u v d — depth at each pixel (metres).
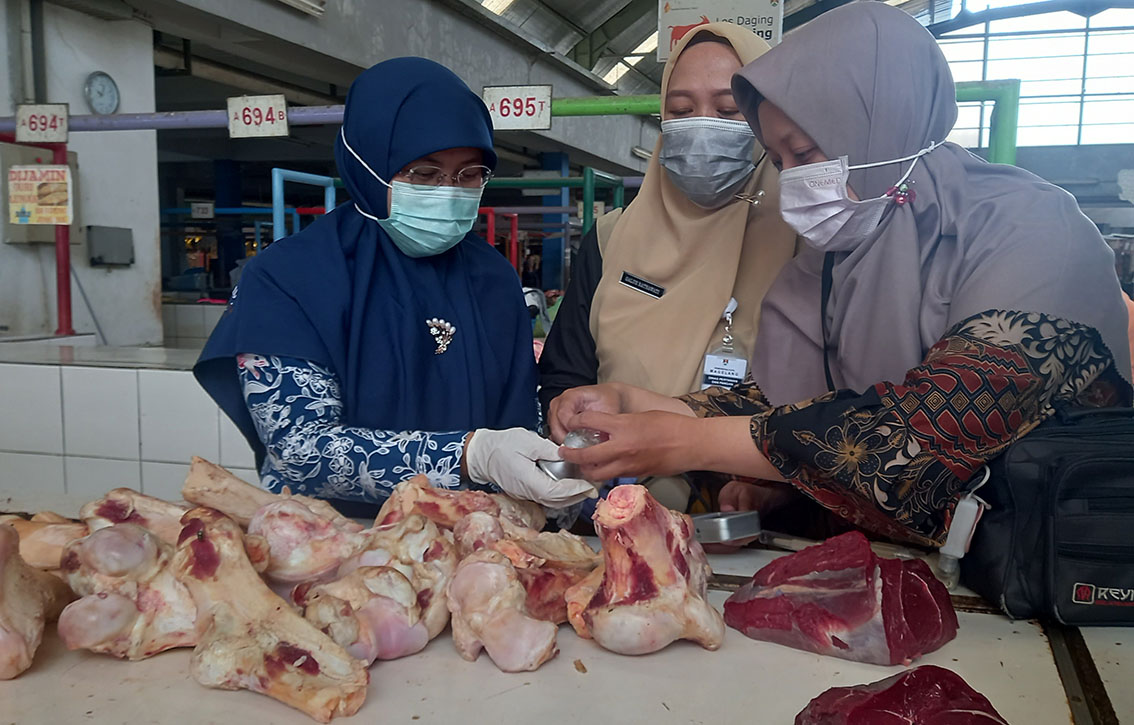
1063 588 0.96
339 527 1.01
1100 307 1.10
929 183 1.28
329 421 1.33
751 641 0.94
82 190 4.25
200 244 9.39
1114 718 0.76
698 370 1.70
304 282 1.36
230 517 0.98
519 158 9.30
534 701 0.79
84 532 1.02
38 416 2.62
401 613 0.88
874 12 1.30
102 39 4.36
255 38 5.14
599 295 1.82
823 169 1.30
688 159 1.63
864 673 0.86
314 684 0.77
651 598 0.89
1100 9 6.14
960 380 1.04
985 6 13.68
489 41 7.56
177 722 0.75
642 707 0.78
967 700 0.71
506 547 1.01
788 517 1.48
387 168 1.44
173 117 2.68
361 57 5.95
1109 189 8.73
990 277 1.11
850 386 1.34
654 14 9.59
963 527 1.04
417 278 1.51
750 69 1.34
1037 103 14.48
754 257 1.72
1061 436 1.01
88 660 0.87
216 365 1.34
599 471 1.19
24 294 3.94
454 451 1.24
